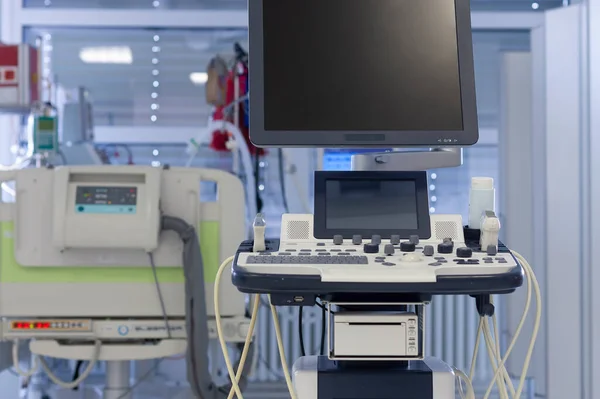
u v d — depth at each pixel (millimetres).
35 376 3947
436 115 1736
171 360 4051
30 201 2598
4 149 4484
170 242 2602
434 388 1653
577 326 3371
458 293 1504
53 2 4605
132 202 2525
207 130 3951
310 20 1750
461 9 1778
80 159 3902
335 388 1653
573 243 3389
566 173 3406
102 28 4574
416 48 1760
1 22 4535
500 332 4141
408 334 1601
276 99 1716
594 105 3281
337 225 1766
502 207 4074
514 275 1495
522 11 4547
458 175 4551
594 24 3283
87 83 4570
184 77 4586
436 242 1752
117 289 2609
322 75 1732
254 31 1725
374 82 1738
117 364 2752
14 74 3691
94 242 2498
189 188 2613
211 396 2523
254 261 1549
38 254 2600
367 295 1620
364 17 1761
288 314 4199
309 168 4473
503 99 4012
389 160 1970
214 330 2611
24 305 2613
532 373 3820
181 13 4523
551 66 3449
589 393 3307
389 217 1776
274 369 4223
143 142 4508
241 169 4207
